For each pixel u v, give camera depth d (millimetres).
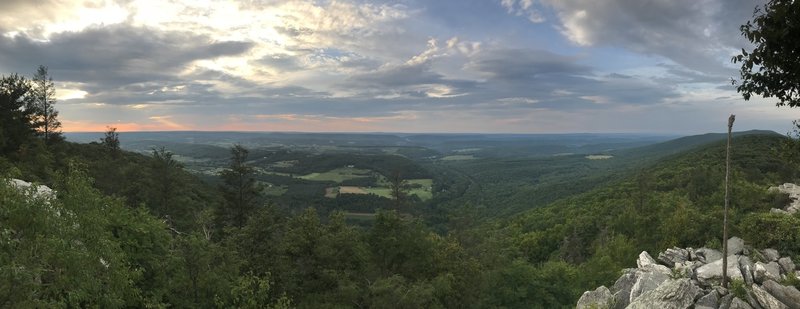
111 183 51719
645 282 26625
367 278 35375
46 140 63906
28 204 12977
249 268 30594
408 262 38469
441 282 35250
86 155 72875
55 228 13297
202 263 22484
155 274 22281
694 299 22828
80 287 12977
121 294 15891
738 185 56750
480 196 197250
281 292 29812
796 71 8680
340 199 159000
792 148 10508
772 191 48938
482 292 42094
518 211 152500
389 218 39000
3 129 48625
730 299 22781
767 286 22812
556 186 177875
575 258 68875
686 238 42250
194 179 99938
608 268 45188
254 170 54000
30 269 11531
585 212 91438
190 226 47469
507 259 50969
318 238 33969
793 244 30641
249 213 51219
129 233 22672
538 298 43625
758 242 32750
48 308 11891
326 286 32719
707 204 55406
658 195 71875
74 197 15859
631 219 60469
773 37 8203
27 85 58562
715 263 27109
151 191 51031
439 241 48531
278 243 34188
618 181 132875
